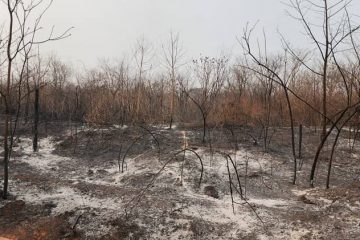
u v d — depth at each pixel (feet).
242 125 53.36
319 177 34.94
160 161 35.99
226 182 32.04
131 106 58.34
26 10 28.37
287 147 44.45
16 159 38.32
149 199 26.07
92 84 69.05
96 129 50.57
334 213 25.18
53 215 23.58
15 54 24.43
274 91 57.21
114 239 21.63
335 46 30.12
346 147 45.27
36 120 42.19
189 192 29.45
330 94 53.67
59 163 38.81
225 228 23.13
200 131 50.34
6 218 23.16
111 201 25.76
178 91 64.08
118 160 37.76
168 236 22.16
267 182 32.78
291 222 23.76
